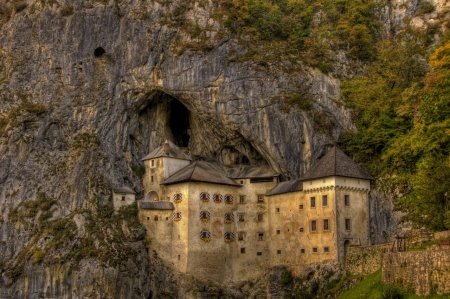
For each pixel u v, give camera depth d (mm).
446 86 83188
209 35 103938
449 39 101125
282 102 97250
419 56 108312
